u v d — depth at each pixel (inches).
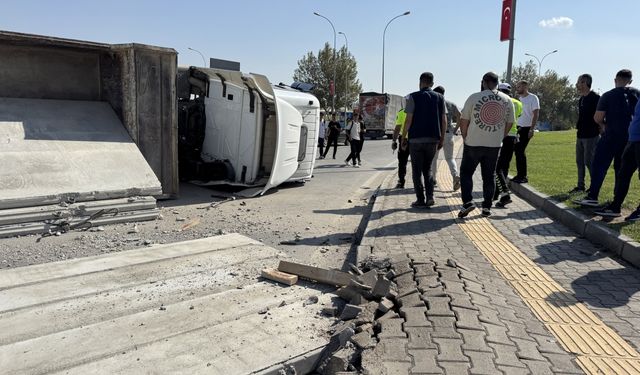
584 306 163.0
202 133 457.7
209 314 158.7
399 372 118.3
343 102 2532.0
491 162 289.9
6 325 149.5
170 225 290.5
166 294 177.6
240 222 306.2
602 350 133.0
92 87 367.6
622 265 205.2
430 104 311.0
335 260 234.7
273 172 400.8
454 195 377.7
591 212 271.0
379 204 339.3
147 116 352.5
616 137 269.7
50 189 272.8
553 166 532.7
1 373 121.4
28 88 340.2
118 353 132.1
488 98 279.0
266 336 143.2
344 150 1029.2
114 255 222.2
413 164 319.3
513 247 231.0
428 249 226.2
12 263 210.7
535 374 118.4
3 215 248.2
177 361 128.1
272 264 216.2
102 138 331.6
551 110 3068.4
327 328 149.6
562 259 212.7
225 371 123.8
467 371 117.8
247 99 422.6
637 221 245.1
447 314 145.9
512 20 492.4
